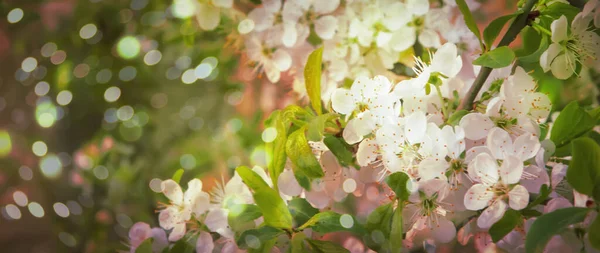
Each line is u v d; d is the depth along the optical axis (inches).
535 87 27.9
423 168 27.0
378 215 27.4
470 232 28.9
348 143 27.7
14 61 61.7
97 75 53.7
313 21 31.0
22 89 65.0
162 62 53.7
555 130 27.4
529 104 27.5
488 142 26.9
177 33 43.7
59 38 53.2
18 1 52.2
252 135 50.6
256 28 31.3
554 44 27.7
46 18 52.4
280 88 47.5
